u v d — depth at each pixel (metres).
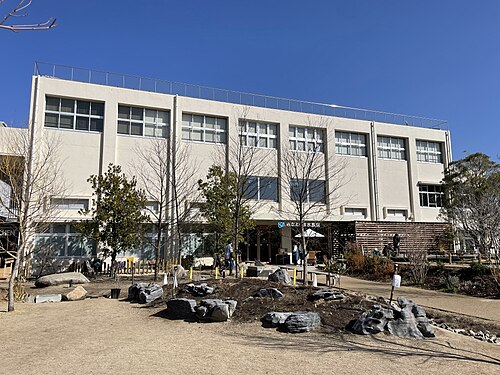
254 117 28.88
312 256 27.98
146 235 24.33
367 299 10.59
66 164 23.67
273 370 5.89
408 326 8.24
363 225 27.42
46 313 10.68
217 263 22.66
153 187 24.95
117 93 25.47
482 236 16.47
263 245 30.72
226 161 26.08
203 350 6.92
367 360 6.48
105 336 8.02
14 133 19.14
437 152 35.50
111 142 24.77
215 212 22.62
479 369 6.19
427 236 28.84
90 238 22.22
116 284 17.75
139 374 5.59
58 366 5.95
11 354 6.65
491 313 10.83
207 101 27.81
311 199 28.83
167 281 16.33
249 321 9.05
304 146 30.36
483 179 26.33
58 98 24.33
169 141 25.83
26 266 20.88
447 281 15.52
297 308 9.58
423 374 5.88
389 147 33.56
